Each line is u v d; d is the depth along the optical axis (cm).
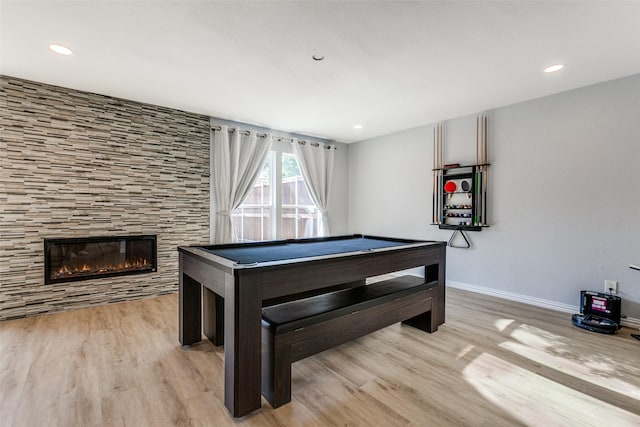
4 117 295
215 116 426
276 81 306
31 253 311
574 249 329
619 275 301
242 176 453
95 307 343
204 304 271
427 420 164
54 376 203
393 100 360
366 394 188
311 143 540
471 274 417
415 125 471
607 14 197
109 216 352
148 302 362
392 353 241
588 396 185
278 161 506
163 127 388
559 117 337
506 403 179
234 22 207
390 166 522
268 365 180
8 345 248
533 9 193
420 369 217
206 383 198
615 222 303
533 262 359
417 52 248
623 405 177
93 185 342
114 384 195
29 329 280
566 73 288
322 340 199
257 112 407
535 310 340
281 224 513
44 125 314
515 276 375
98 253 350
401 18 203
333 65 271
